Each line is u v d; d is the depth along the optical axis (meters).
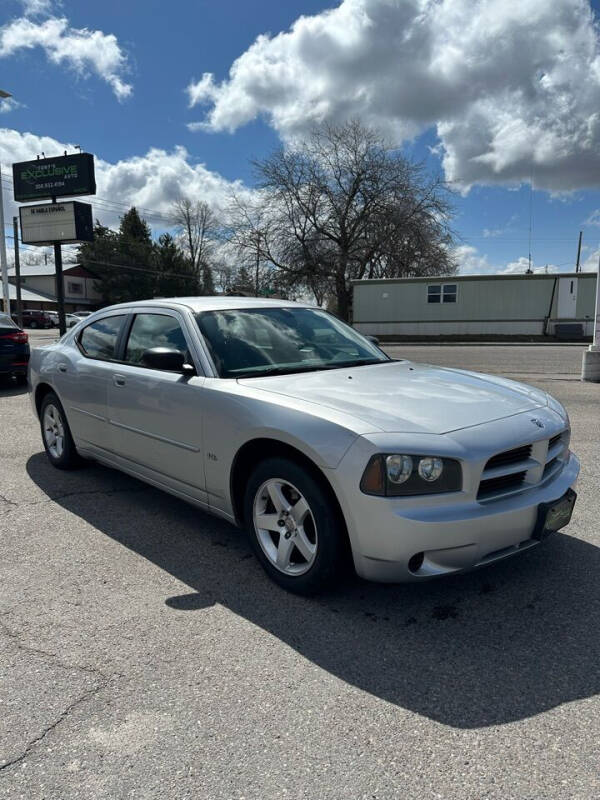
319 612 2.84
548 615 2.81
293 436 2.77
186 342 3.67
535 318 28.08
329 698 2.22
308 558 2.89
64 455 5.08
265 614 2.82
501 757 1.92
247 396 3.09
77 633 2.65
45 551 3.55
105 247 64.19
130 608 2.88
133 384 3.91
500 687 2.29
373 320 30.23
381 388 3.21
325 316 4.53
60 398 4.91
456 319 28.97
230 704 2.18
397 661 2.45
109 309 4.74
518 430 2.80
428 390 3.22
